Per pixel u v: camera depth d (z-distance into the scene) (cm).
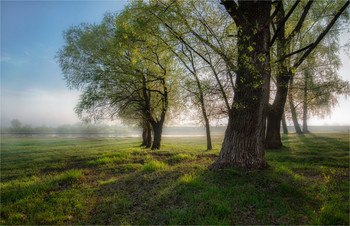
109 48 1330
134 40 848
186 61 1178
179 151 1471
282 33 1230
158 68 1427
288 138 2409
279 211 413
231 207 430
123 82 1437
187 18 781
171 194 521
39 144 2908
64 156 1476
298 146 1575
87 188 669
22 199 579
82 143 3008
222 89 820
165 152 1418
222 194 487
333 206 431
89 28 1454
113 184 689
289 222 373
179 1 744
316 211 419
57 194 616
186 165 823
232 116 721
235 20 693
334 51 1675
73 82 1440
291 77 1296
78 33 1455
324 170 773
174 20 757
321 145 1567
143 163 1074
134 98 1606
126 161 1120
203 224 370
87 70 1387
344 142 1697
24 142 3388
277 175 607
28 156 1599
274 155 1181
